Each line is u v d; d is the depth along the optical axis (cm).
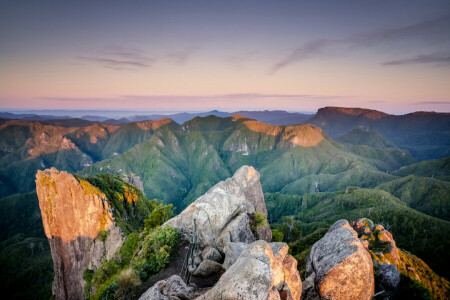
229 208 2964
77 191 7925
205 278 2120
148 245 2780
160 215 4197
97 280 5394
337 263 1828
